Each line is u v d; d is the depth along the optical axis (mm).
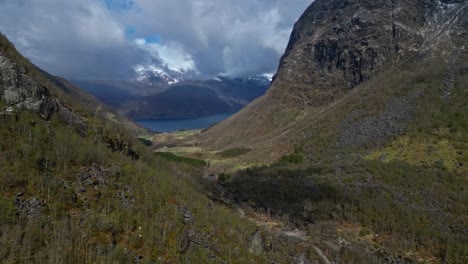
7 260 30984
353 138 143750
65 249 34938
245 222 73875
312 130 171625
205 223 54750
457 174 100188
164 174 73375
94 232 39469
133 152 74812
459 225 80500
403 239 80125
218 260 48250
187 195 62656
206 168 163625
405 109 145250
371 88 180500
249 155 181250
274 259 62219
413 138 126375
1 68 49250
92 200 43688
